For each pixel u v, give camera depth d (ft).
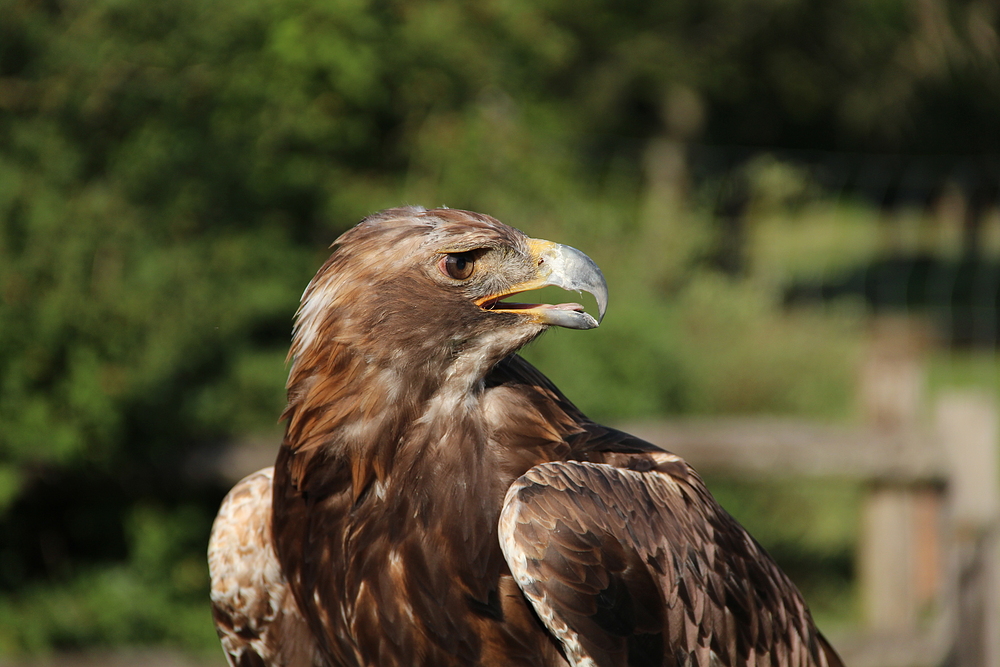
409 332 16.12
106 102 37.42
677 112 118.32
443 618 15.88
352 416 16.28
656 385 45.52
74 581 38.70
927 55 115.24
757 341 52.39
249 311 40.47
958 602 31.71
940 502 35.91
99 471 36.78
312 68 43.73
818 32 118.11
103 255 35.76
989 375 78.23
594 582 15.21
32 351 34.45
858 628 38.86
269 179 42.91
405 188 48.49
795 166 97.86
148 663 29.99
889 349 37.60
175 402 37.17
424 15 48.62
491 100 51.88
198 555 39.70
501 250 16.56
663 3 111.86
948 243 108.88
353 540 16.28
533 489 15.53
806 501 47.83
